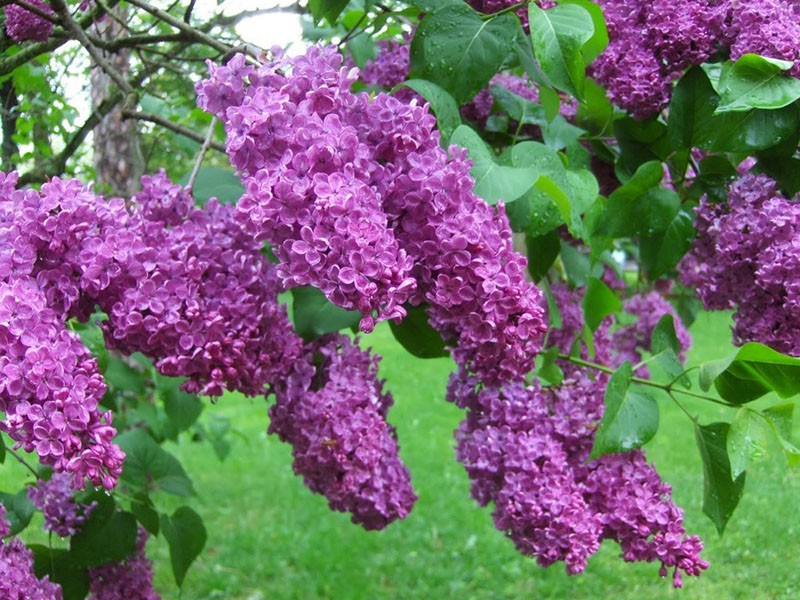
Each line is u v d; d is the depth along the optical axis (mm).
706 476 979
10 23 1090
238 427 3639
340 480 981
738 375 935
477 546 2357
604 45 977
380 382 1042
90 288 820
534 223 1009
